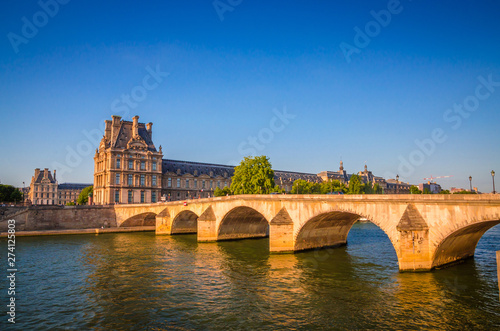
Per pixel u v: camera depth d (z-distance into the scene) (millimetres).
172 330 29156
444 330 28406
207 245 71938
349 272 46094
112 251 65062
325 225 61844
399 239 43000
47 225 97438
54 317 32000
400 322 29969
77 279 44625
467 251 49656
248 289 39719
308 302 35125
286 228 59156
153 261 55188
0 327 29781
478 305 33000
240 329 29234
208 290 39531
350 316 31422
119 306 34750
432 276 41375
